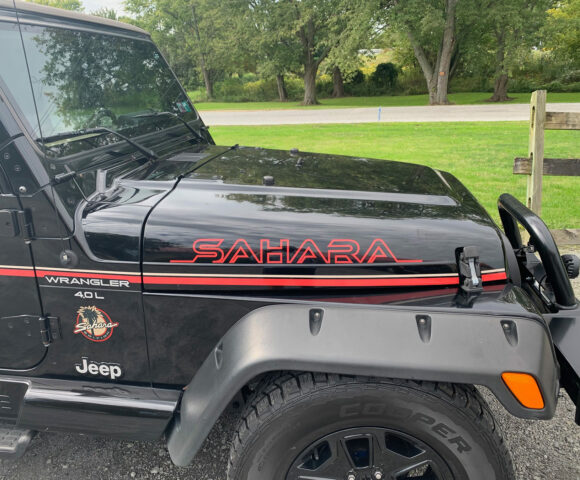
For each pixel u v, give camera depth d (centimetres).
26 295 180
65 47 207
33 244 173
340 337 154
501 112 2306
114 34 248
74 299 178
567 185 753
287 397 155
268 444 159
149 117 258
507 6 2616
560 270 194
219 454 237
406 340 152
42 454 237
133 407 182
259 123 2069
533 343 153
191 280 174
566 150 1106
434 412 152
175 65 4550
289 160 265
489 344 151
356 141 1360
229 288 175
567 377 176
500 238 183
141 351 182
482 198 685
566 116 474
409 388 151
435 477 163
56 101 192
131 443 244
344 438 159
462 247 177
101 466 229
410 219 184
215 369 165
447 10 2809
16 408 195
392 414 153
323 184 215
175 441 172
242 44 3638
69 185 176
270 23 3350
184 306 175
